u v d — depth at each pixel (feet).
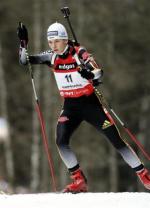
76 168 61.11
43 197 55.21
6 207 50.72
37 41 212.23
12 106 231.09
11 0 220.02
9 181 214.07
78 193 59.31
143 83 228.02
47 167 209.46
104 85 215.10
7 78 229.25
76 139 211.61
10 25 224.33
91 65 57.57
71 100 60.54
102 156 213.46
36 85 218.59
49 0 211.41
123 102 226.38
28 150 229.86
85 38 216.74
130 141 215.51
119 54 231.50
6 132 217.15
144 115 226.38
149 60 233.76
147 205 50.65
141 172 60.70
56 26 58.75
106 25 224.12
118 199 53.21
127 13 232.32
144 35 234.99
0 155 233.35
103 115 60.03
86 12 220.23
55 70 60.18
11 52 230.48
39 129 212.84
